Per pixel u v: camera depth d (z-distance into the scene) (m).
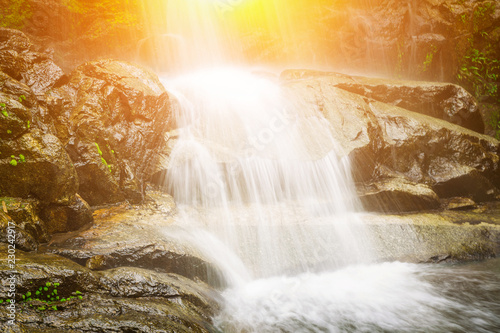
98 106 5.98
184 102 7.30
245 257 5.54
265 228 5.91
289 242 5.81
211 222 5.90
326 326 4.33
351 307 4.75
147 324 3.18
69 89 6.22
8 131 4.51
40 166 4.64
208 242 5.45
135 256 4.61
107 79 6.36
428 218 6.60
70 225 5.02
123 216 5.49
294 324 4.36
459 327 4.32
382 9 12.48
